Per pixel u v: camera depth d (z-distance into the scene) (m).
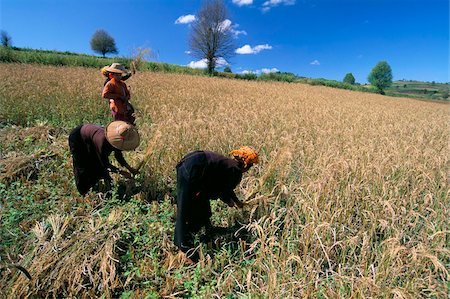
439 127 12.92
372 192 5.08
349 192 4.59
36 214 4.58
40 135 7.64
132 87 16.09
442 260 3.97
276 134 7.96
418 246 3.49
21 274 3.35
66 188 5.38
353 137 8.77
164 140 6.59
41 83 14.86
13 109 9.43
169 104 11.92
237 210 4.80
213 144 6.60
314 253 3.85
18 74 18.06
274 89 29.06
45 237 3.93
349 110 16.92
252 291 3.29
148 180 5.45
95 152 4.95
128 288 3.54
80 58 34.97
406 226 4.29
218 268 3.93
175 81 23.59
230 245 4.31
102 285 3.45
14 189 5.31
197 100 14.16
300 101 19.48
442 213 4.48
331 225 4.11
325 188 4.57
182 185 3.83
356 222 4.54
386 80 77.56
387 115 16.05
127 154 6.58
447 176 5.66
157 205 5.04
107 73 5.41
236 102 14.70
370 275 3.39
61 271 3.43
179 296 3.49
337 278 3.43
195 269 3.75
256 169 5.99
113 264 3.56
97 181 5.30
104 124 9.59
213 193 4.15
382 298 3.18
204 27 51.41
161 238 4.25
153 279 3.70
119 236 4.08
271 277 3.21
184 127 7.12
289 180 5.68
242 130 7.76
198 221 4.23
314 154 6.59
